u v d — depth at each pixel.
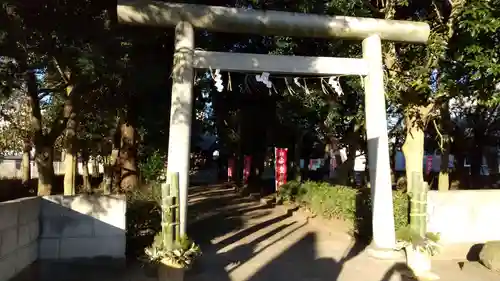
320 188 15.39
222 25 9.12
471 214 10.16
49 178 10.97
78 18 8.62
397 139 20.22
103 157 23.39
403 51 11.55
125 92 11.41
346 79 12.22
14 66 8.27
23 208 7.27
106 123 15.58
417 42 10.02
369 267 8.59
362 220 11.37
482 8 9.09
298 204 18.09
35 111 10.93
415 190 8.66
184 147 8.80
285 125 21.34
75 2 8.47
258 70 9.30
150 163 16.94
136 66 10.28
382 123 9.49
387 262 8.78
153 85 11.21
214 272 8.20
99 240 8.38
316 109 15.03
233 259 9.25
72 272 7.53
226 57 9.13
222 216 16.27
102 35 8.89
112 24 9.21
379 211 9.25
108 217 8.45
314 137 25.62
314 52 13.43
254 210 18.31
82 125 16.81
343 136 18.44
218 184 39.78
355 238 11.54
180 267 7.77
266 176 32.34
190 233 12.37
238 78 16.67
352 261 9.09
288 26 9.33
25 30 7.96
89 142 19.42
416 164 11.31
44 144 10.95
